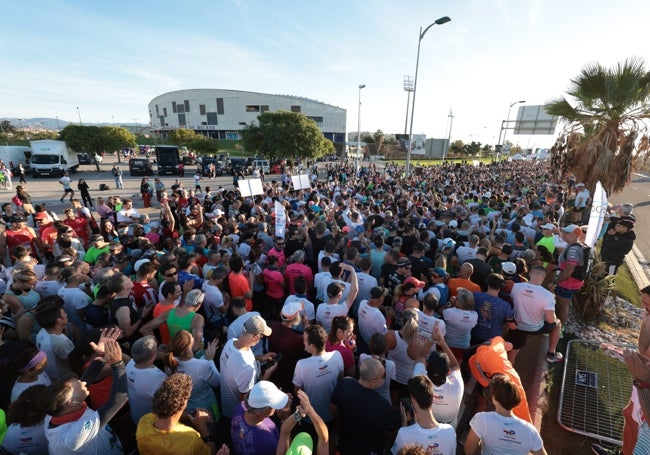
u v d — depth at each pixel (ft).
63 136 117.91
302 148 134.72
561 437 13.30
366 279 17.40
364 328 13.94
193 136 205.87
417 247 19.33
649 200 81.87
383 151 274.77
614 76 31.14
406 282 15.51
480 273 18.22
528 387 15.31
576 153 35.96
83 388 7.84
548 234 23.15
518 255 20.13
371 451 9.05
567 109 36.27
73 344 11.62
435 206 40.37
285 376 12.66
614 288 23.06
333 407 9.80
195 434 7.87
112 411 8.34
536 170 132.98
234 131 313.73
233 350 10.33
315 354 10.37
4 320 12.75
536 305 14.65
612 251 25.18
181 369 10.11
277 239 23.56
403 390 13.01
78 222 28.94
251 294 17.03
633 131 31.78
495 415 8.35
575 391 15.65
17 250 17.51
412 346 12.05
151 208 58.59
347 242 24.23
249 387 10.19
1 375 9.27
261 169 118.93
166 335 12.91
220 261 19.31
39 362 9.25
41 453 8.29
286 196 46.98
